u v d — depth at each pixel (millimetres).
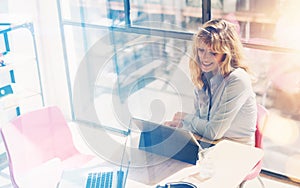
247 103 2236
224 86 2254
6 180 2943
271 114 3113
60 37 3592
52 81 3600
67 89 3686
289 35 2789
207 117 2311
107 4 3412
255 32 2871
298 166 2904
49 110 2463
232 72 2248
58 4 3523
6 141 2236
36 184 2236
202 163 1941
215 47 2268
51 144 2453
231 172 1860
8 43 3268
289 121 3117
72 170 2365
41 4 3434
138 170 1940
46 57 3541
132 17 3336
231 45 2275
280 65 2941
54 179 2270
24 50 3361
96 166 2332
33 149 2365
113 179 1927
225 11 2928
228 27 2318
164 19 3160
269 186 2768
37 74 3445
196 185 1782
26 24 3293
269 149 3102
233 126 2258
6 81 3262
